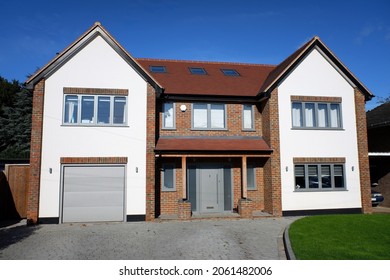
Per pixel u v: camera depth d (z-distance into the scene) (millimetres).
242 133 15953
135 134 13820
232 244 9555
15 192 14023
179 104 15672
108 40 13930
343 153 15414
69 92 13523
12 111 34219
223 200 15578
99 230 11570
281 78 15305
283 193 14664
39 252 8750
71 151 13320
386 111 20172
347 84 15898
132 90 14008
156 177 14938
